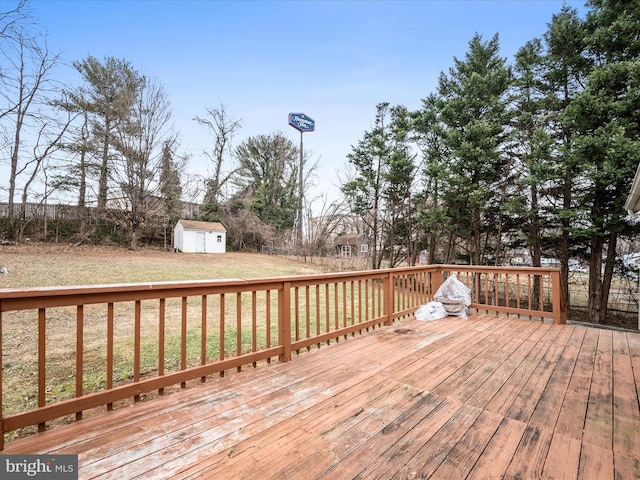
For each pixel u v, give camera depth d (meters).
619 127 6.71
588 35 8.36
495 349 3.38
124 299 2.09
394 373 2.72
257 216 25.23
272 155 26.38
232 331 5.36
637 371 2.77
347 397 2.27
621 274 9.59
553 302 4.49
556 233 10.21
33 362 3.96
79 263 12.32
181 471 1.49
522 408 2.12
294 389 2.40
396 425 1.90
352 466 1.53
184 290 2.39
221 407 2.12
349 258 17.98
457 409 2.10
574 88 9.30
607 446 1.70
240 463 1.55
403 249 15.05
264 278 2.90
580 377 2.64
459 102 10.34
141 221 18.09
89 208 18.17
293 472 1.49
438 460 1.58
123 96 16.84
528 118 9.76
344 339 3.73
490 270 5.13
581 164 7.39
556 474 1.48
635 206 4.61
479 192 9.19
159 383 2.24
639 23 7.32
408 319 4.79
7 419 1.65
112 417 1.97
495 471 1.50
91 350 4.41
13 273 9.59
